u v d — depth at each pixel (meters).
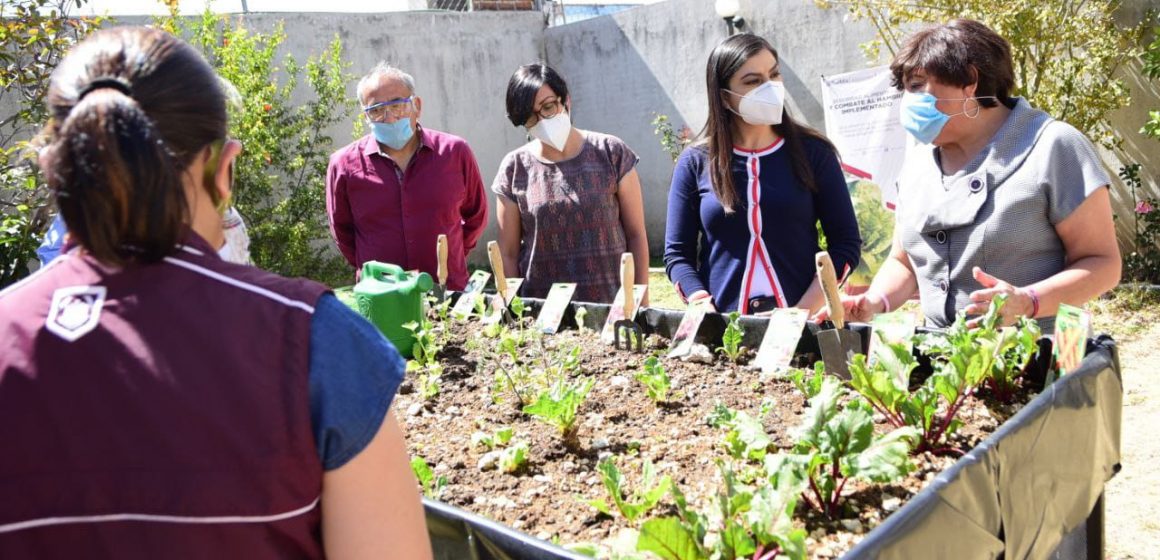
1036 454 1.48
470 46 9.33
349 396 0.87
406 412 2.21
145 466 0.83
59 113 0.86
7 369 0.85
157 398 0.83
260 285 0.89
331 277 7.88
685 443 1.82
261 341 0.86
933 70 2.12
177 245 0.88
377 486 0.91
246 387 0.84
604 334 2.67
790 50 7.88
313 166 7.96
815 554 1.33
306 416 0.86
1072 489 1.65
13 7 4.59
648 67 9.06
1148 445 3.74
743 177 2.76
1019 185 2.07
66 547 0.84
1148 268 6.17
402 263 3.62
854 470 1.41
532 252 3.48
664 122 8.95
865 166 6.55
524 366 2.35
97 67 0.86
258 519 0.85
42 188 4.27
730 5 7.84
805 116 7.88
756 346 2.36
